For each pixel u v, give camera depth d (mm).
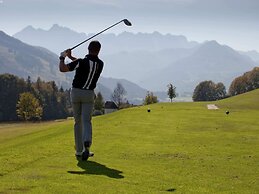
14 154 9852
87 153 9219
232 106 39250
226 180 7727
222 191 6922
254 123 19312
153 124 18172
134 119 20812
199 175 8102
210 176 8031
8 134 35281
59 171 8078
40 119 151500
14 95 170625
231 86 170500
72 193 6512
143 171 8328
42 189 6695
